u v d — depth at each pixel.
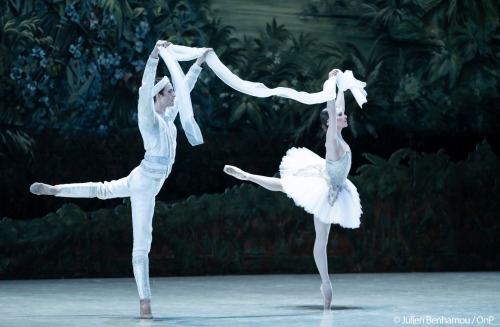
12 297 13.51
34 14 17.20
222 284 16.05
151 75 10.62
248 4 18.56
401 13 19.48
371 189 19.27
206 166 18.31
